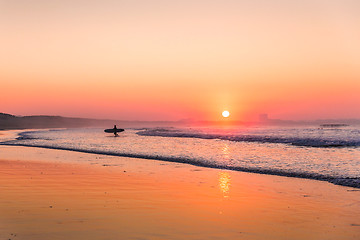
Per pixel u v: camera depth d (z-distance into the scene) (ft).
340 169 56.90
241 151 91.09
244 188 40.22
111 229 22.79
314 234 23.00
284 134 213.46
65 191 35.78
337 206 31.14
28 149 100.17
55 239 20.34
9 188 36.96
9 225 23.17
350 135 191.01
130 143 127.34
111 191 36.60
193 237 21.72
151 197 33.91
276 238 22.08
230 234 22.63
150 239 20.98
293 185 42.68
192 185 41.70
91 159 72.38
